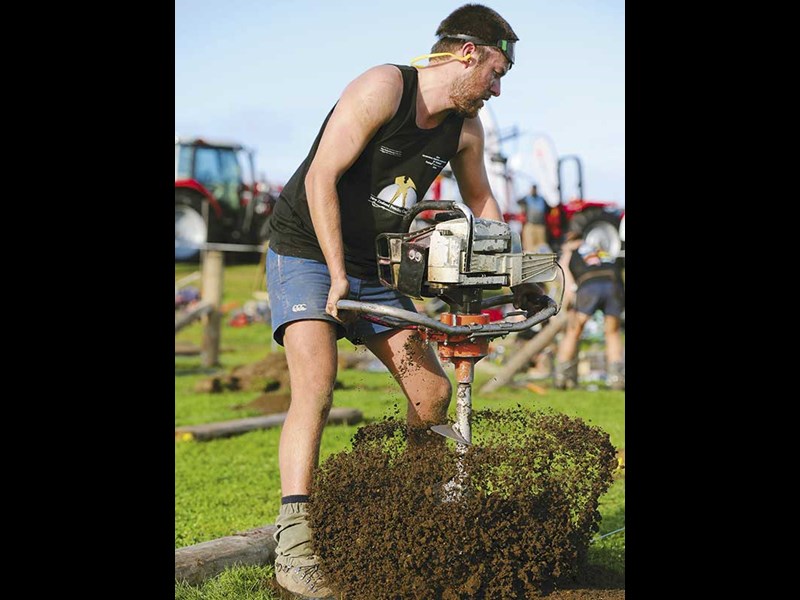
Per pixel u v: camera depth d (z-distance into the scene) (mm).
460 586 7684
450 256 8188
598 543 11047
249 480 14719
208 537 11438
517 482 7922
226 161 48156
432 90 8797
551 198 43344
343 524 8109
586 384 26969
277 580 8734
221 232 48031
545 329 25125
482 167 9836
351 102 8531
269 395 22344
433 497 7785
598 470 8414
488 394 24172
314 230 8781
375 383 25672
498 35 8672
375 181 8930
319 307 8898
